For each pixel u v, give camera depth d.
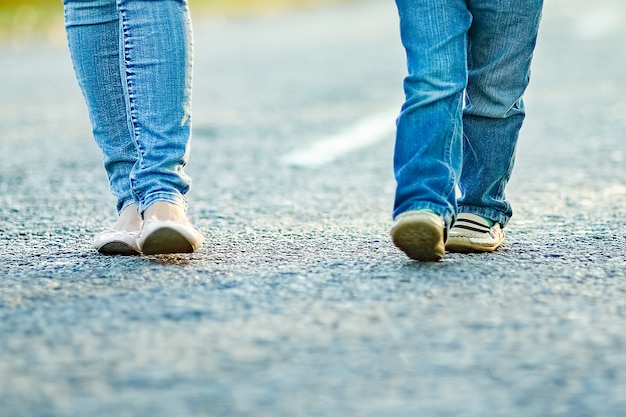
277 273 5.22
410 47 5.50
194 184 9.21
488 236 5.80
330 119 13.68
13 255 5.94
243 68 20.22
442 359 3.84
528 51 5.73
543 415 3.35
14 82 18.58
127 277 5.17
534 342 4.04
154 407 3.40
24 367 3.77
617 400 3.46
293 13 37.91
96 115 6.10
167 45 5.63
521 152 10.98
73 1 6.01
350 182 9.29
